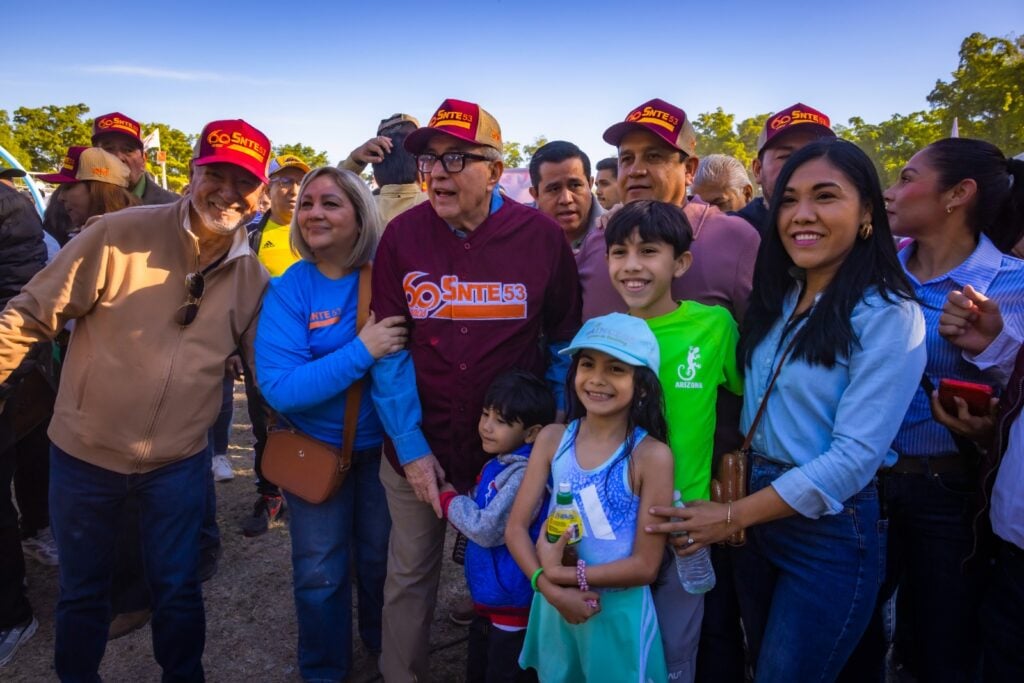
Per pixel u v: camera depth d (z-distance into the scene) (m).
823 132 2.91
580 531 1.95
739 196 4.59
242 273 2.55
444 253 2.38
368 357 2.35
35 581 3.61
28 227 3.06
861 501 1.84
